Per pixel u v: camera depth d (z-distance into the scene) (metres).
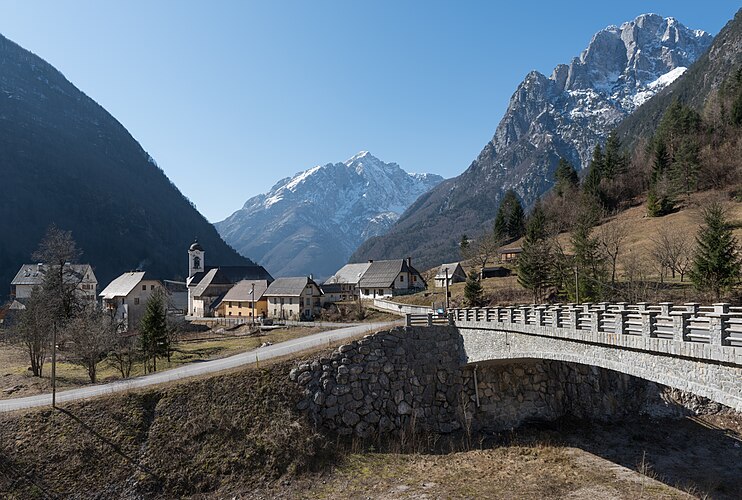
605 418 44.00
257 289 91.38
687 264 61.62
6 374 50.69
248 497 29.86
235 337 66.81
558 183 141.12
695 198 91.50
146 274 97.31
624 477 31.95
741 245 61.66
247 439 33.62
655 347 23.66
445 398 41.41
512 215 130.00
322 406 37.56
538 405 43.25
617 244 68.56
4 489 28.47
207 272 118.31
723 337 20.27
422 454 35.88
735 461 35.22
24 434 31.81
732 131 104.94
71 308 71.00
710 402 44.72
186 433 33.41
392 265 97.75
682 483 31.22
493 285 83.50
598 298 57.78
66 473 29.95
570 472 32.56
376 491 29.95
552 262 69.50
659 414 44.91
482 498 28.86
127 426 33.38
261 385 37.78
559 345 31.39
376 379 39.81
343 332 56.53
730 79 129.25
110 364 52.81
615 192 117.69
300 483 31.14
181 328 73.38
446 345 42.78
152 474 30.67
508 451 36.41
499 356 37.62
